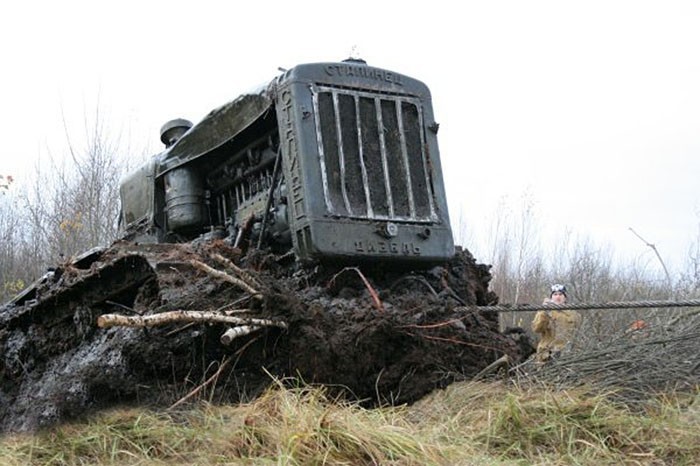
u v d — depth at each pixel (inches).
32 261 671.1
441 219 230.8
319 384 193.6
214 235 243.0
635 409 185.6
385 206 222.7
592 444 165.9
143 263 208.7
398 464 153.6
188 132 258.4
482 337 214.2
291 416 167.6
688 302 183.3
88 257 237.9
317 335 193.5
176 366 198.5
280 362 195.5
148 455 168.6
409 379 200.8
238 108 237.9
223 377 196.1
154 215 269.7
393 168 227.8
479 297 247.4
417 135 234.4
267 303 194.4
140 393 199.3
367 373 198.8
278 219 224.8
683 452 161.8
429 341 204.1
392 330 198.8
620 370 198.8
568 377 199.9
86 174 665.0
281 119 221.3
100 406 199.8
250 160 241.1
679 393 188.9
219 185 257.4
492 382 201.2
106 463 167.0
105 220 651.5
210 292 198.4
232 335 182.4
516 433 172.6
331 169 218.1
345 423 162.7
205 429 173.8
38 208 688.4
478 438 171.6
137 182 279.6
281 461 150.0
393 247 219.3
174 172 261.1
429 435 167.2
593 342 229.0
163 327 197.6
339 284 212.5
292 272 219.9
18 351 253.4
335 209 215.0
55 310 241.4
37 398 222.7
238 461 156.4
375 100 228.5
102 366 205.3
